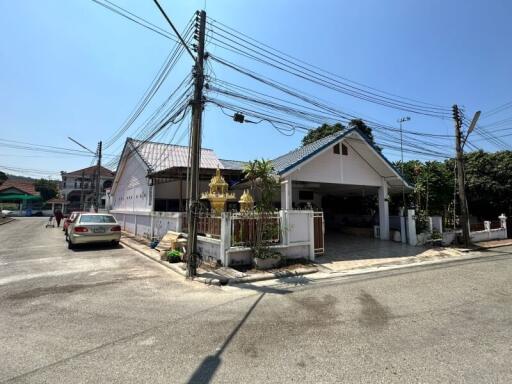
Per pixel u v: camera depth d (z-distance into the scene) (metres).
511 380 3.08
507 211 20.08
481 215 21.27
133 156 19.72
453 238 15.47
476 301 5.84
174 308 5.45
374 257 11.26
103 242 13.18
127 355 3.65
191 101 8.43
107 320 4.83
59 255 11.06
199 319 4.89
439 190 18.16
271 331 4.39
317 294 6.43
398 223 16.44
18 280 7.40
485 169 20.34
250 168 9.52
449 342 3.99
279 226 9.85
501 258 11.61
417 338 4.12
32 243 14.43
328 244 13.82
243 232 9.23
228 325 4.63
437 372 3.23
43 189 59.66
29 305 5.54
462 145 15.73
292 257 9.95
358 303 5.75
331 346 3.88
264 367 3.37
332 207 22.70
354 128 13.15
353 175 14.35
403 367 3.34
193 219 8.07
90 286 6.92
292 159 13.16
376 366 3.37
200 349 3.82
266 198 9.53
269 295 6.36
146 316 5.02
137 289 6.72
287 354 3.67
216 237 9.61
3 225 26.11
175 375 3.21
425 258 11.38
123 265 9.39
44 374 3.21
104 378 3.14
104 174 53.03
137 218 18.27
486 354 3.64
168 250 10.44
